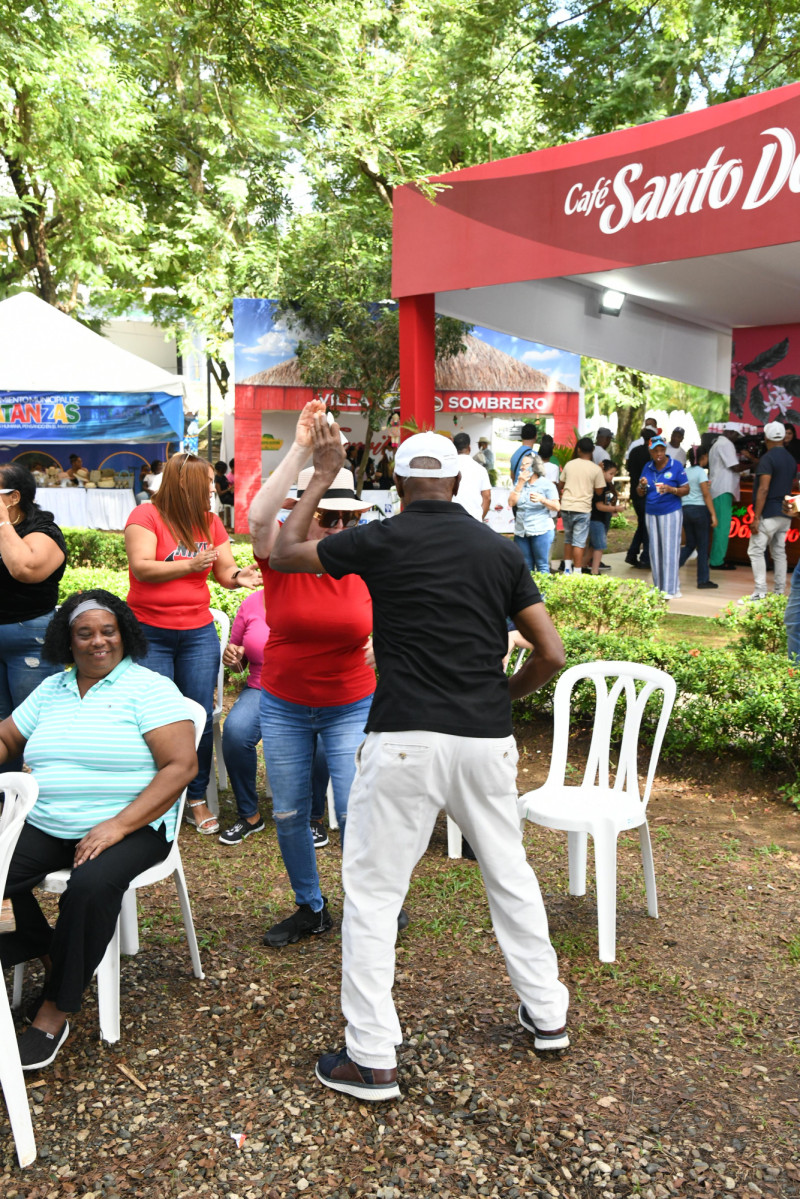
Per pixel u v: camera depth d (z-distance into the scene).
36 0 11.06
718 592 11.75
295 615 3.46
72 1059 3.02
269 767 3.65
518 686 3.07
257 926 3.94
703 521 11.92
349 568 2.82
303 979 3.49
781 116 7.70
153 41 18.88
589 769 4.00
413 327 10.73
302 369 17.45
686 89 20.31
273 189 17.83
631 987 3.41
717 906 4.05
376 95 8.14
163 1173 2.52
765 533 10.41
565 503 11.74
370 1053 2.76
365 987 2.76
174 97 20.38
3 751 3.35
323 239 17.53
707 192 8.24
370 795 2.73
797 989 3.39
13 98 15.45
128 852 3.01
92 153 17.98
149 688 3.29
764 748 5.29
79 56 16.02
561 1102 2.77
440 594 2.72
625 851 4.66
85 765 3.19
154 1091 2.86
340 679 3.58
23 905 3.21
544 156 9.27
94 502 16.83
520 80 15.91
